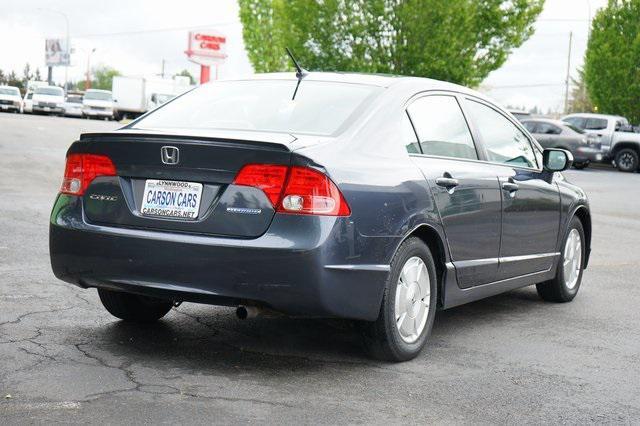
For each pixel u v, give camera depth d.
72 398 3.80
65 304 5.71
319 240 4.04
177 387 4.03
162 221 4.24
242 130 4.56
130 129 4.75
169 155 4.25
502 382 4.41
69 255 4.46
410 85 5.07
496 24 29.33
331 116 4.62
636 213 15.16
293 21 29.25
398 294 4.59
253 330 5.25
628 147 30.59
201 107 4.97
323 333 5.25
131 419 3.56
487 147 5.59
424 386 4.27
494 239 5.45
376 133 4.60
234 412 3.72
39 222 9.53
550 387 4.37
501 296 6.99
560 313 6.33
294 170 4.07
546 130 29.58
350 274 4.18
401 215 4.48
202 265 4.10
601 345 5.35
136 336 4.97
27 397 3.78
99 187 4.44
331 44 28.89
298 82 5.06
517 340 5.39
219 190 4.17
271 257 4.02
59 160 17.78
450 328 5.66
